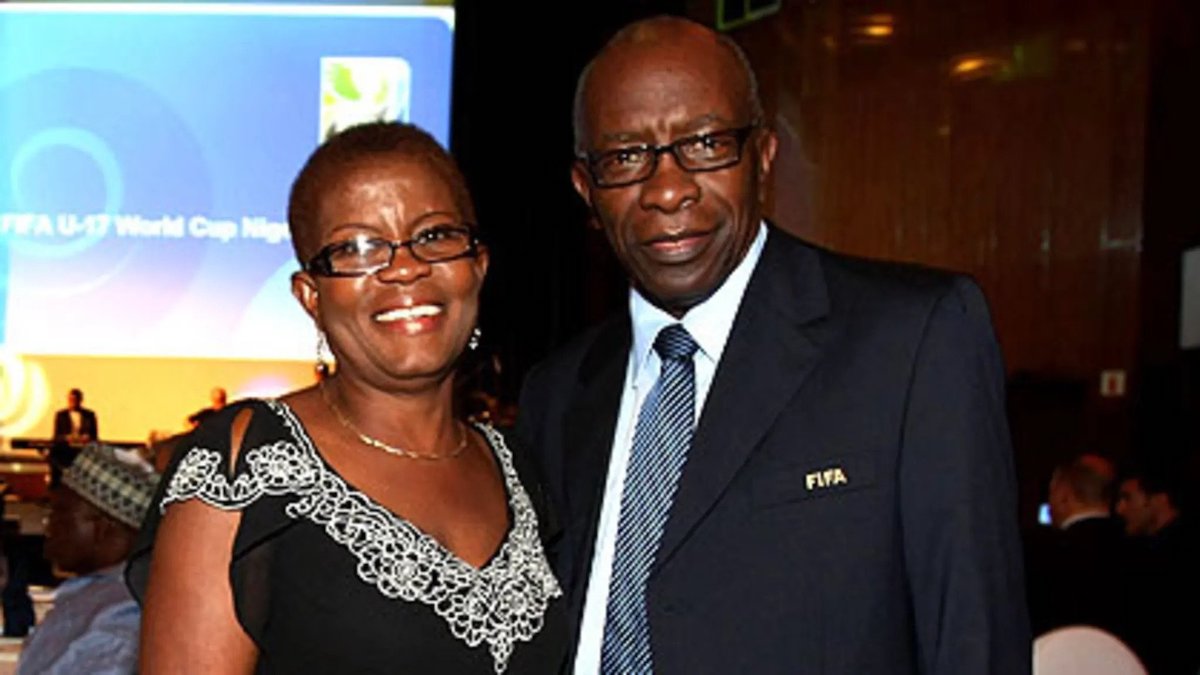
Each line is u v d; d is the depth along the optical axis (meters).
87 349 7.00
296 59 6.93
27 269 7.01
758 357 1.51
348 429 1.37
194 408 6.98
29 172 7.01
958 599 1.38
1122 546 3.42
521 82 8.68
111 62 6.98
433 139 1.39
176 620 1.25
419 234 1.33
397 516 1.32
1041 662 2.11
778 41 7.49
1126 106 5.88
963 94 6.56
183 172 6.98
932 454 1.41
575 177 1.61
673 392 1.56
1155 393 5.62
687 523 1.46
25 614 2.66
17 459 6.64
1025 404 6.04
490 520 1.42
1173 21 5.73
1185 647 3.31
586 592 1.58
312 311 1.39
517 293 9.20
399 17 6.91
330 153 1.35
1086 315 6.00
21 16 6.99
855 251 7.09
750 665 1.42
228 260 6.99
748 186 1.52
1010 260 6.35
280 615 1.27
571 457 1.67
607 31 8.48
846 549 1.42
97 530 2.20
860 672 1.41
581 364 1.79
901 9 6.84
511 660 1.33
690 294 1.54
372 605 1.27
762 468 1.46
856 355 1.48
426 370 1.35
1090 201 6.00
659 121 1.47
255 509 1.26
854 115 7.08
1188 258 5.50
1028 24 6.27
